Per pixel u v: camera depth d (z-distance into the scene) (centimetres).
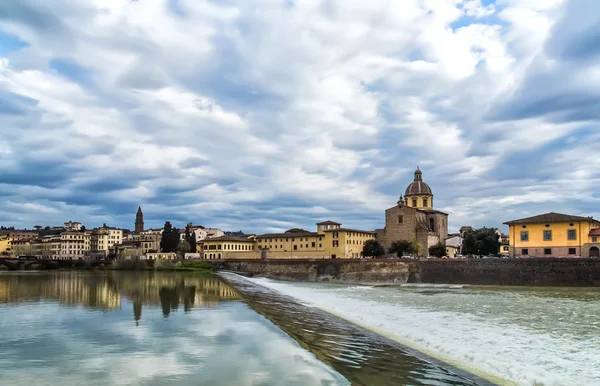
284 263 14962
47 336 3138
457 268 10819
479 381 2072
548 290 8331
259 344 2897
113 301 5406
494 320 4038
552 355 2588
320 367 2308
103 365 2347
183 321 3859
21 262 18600
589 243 10662
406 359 2497
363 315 4456
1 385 2014
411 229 17888
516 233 11675
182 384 2016
